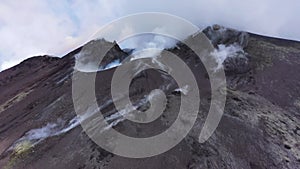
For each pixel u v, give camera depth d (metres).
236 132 52.72
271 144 51.72
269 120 59.19
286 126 58.41
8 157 55.69
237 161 46.41
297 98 71.19
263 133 54.31
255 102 66.12
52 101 74.75
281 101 69.56
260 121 57.94
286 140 53.88
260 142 51.56
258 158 47.81
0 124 75.25
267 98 70.12
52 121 64.50
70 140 54.28
